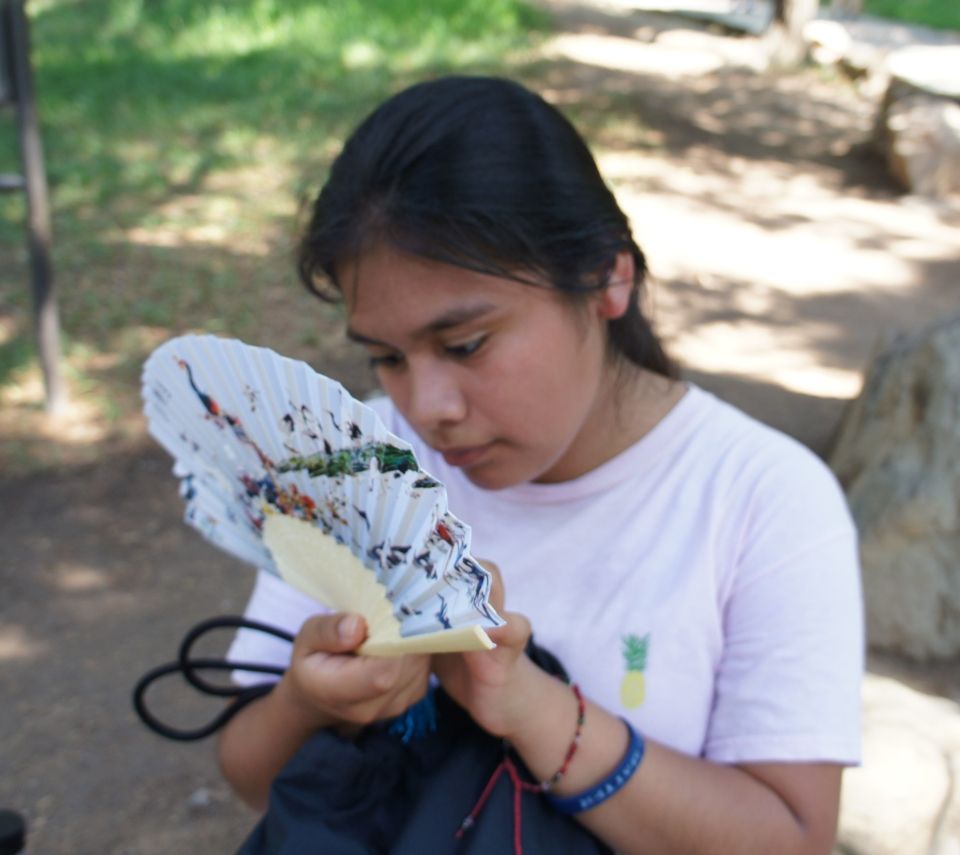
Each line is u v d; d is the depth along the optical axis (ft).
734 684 3.98
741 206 27.04
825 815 3.82
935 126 28.58
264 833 3.92
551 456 3.90
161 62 35.70
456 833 3.72
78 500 14.32
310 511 3.39
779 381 17.94
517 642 3.49
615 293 4.00
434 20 43.29
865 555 11.73
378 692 3.41
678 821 3.71
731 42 49.98
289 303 19.65
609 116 33.71
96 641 11.98
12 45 14.46
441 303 3.58
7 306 19.16
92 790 10.03
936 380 11.86
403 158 3.56
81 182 25.13
